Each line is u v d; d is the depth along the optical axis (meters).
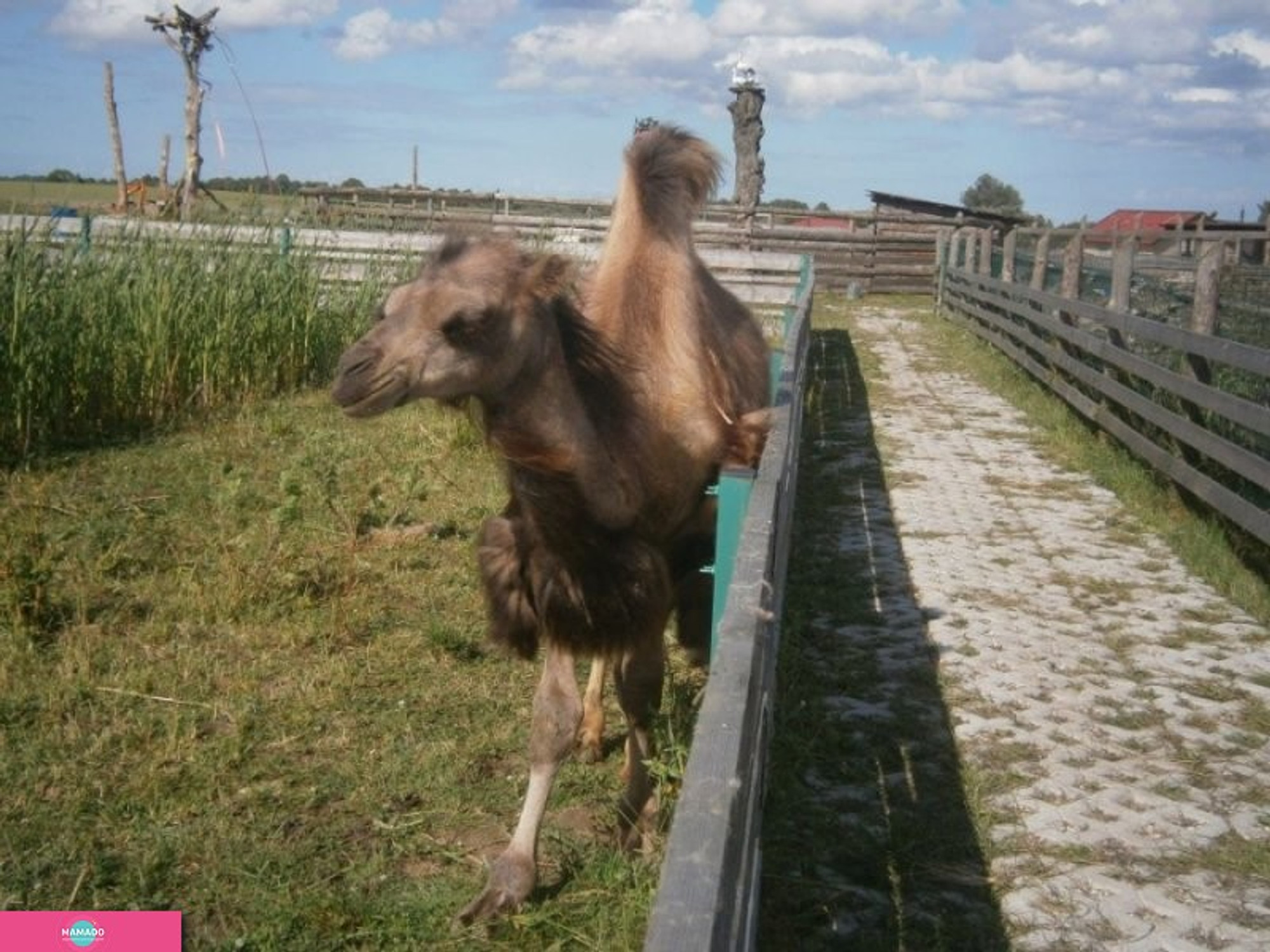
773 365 4.86
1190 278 9.99
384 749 3.74
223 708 3.92
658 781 3.31
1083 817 3.59
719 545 2.96
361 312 9.37
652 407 3.06
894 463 8.17
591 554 2.88
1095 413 8.77
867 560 6.02
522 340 2.69
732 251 13.72
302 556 5.32
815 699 4.34
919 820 3.54
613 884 3.06
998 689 4.48
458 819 3.41
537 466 2.78
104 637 4.44
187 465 6.77
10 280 6.88
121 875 3.04
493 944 2.86
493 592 3.06
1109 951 2.96
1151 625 5.19
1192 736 4.15
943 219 22.86
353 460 6.94
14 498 5.98
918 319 17.94
